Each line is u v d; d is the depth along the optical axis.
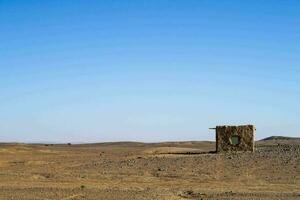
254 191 34.81
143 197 31.38
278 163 48.59
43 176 44.34
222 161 51.16
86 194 32.72
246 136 60.94
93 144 153.50
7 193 33.09
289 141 108.19
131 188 36.44
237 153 58.88
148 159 55.78
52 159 62.62
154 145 138.88
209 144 143.75
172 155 61.19
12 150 84.62
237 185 38.12
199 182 39.91
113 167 49.38
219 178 41.59
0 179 42.44
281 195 32.44
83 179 42.12
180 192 34.38
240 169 45.84
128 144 149.38
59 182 40.50
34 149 94.06
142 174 44.53
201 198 31.36
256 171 44.69
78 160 59.56
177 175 43.44
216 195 32.59
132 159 56.97
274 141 109.62
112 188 36.44
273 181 39.81
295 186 37.38
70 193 33.09
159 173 44.69
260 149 64.31
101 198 30.89
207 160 52.34
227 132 61.69
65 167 50.72
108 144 152.00
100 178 42.66
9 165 54.66
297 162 48.69
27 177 43.62
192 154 62.25
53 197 31.27
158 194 32.91
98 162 54.91
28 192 33.66
